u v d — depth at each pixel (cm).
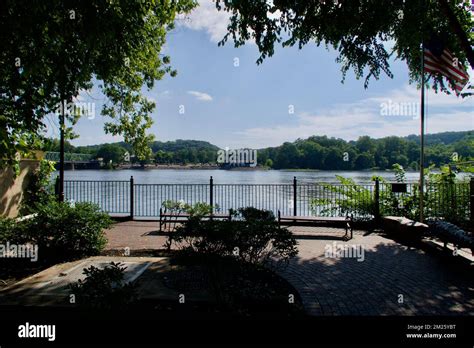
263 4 834
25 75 632
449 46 942
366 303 468
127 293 349
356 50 906
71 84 722
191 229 477
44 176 1167
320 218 1020
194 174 3412
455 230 670
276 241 494
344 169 2567
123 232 985
